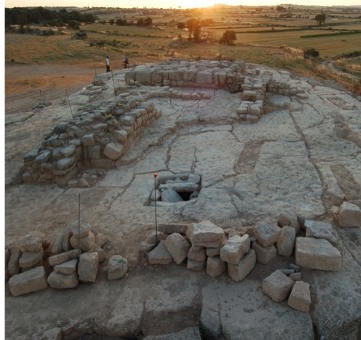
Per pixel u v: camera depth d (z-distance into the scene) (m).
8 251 5.73
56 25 67.25
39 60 32.91
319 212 6.88
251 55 37.72
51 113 13.73
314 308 4.87
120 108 10.85
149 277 5.48
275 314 4.79
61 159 8.32
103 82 17.98
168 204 7.37
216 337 4.62
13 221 7.03
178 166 9.10
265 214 6.89
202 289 5.22
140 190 7.99
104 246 6.12
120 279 5.46
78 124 9.18
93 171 8.80
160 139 10.65
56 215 7.16
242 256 5.38
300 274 5.28
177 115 12.62
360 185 7.87
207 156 9.59
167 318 4.86
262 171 8.59
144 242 6.14
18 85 23.92
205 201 7.37
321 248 5.46
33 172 8.37
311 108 13.33
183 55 36.44
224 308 4.90
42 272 5.33
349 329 4.76
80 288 5.32
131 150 9.77
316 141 10.28
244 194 7.61
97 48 39.50
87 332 4.80
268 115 12.66
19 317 4.90
